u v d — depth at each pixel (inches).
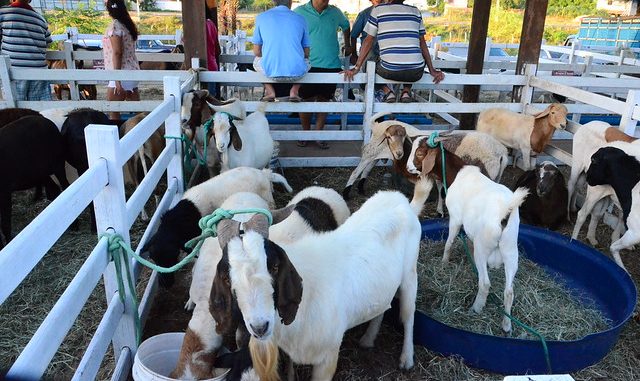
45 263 178.1
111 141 105.3
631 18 721.0
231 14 818.2
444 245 189.2
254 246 83.9
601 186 190.4
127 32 279.3
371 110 277.4
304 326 101.7
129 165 233.5
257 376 100.0
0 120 214.2
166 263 151.4
